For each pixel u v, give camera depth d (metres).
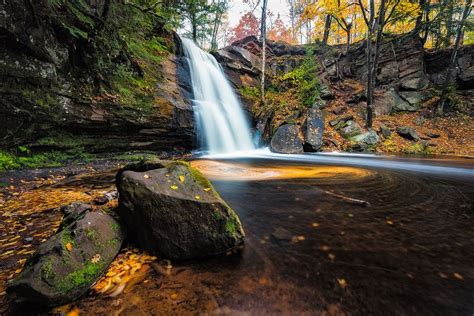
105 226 2.70
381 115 18.81
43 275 1.91
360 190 5.73
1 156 6.82
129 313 1.89
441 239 3.18
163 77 13.24
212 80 16.88
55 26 7.92
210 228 2.82
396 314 1.90
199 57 17.77
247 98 18.88
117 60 10.59
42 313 1.88
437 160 11.58
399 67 20.66
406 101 19.47
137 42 12.43
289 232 3.38
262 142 16.55
